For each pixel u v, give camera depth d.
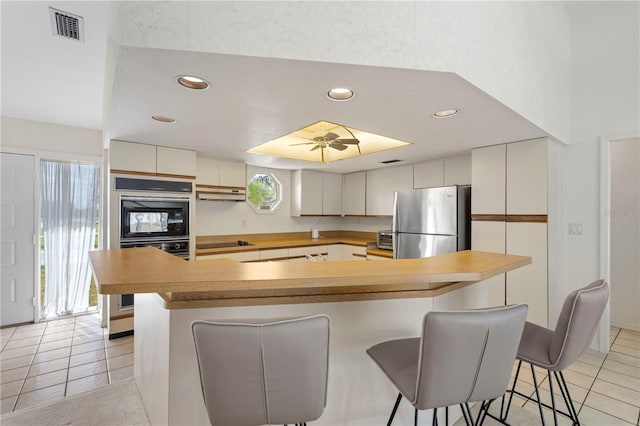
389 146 3.47
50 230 3.68
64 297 3.77
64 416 1.93
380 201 4.84
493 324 1.09
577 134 3.11
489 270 1.55
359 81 1.67
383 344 1.48
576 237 3.10
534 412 2.02
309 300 1.49
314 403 1.03
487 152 3.25
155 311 1.60
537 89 2.50
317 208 5.23
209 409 0.99
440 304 1.74
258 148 3.80
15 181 3.47
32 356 2.78
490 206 3.21
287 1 1.41
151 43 1.26
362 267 1.57
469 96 1.88
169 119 2.36
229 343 0.94
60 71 2.51
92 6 1.78
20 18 1.86
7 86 2.74
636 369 2.59
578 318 1.40
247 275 1.31
